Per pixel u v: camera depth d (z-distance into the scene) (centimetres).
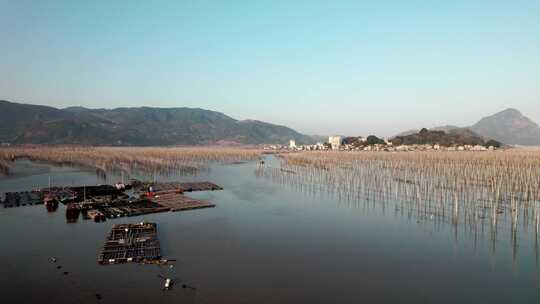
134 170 10138
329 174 8306
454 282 2391
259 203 5175
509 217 4266
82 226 3684
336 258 2822
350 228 3725
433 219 4169
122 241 3084
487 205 4894
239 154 17200
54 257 2756
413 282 2391
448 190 5988
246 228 3684
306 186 7044
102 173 9019
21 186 6688
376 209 4791
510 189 5169
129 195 5828
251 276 2453
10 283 2303
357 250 3016
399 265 2688
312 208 4825
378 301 2125
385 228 3750
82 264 2619
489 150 15575
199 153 16325
